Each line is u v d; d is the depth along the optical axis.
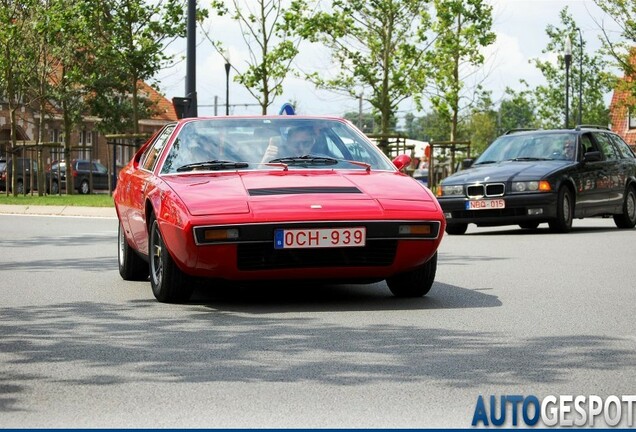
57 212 29.09
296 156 10.66
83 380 6.42
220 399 5.89
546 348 7.36
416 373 6.52
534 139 21.28
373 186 9.95
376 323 8.56
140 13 40.00
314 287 11.23
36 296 10.70
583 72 61.84
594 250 15.80
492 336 7.88
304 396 5.95
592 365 6.75
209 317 8.99
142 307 9.72
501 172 19.84
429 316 8.95
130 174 11.77
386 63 37.19
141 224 10.73
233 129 10.96
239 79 36.03
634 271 12.67
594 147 21.23
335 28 36.31
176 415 5.55
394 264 9.62
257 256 9.40
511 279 11.85
